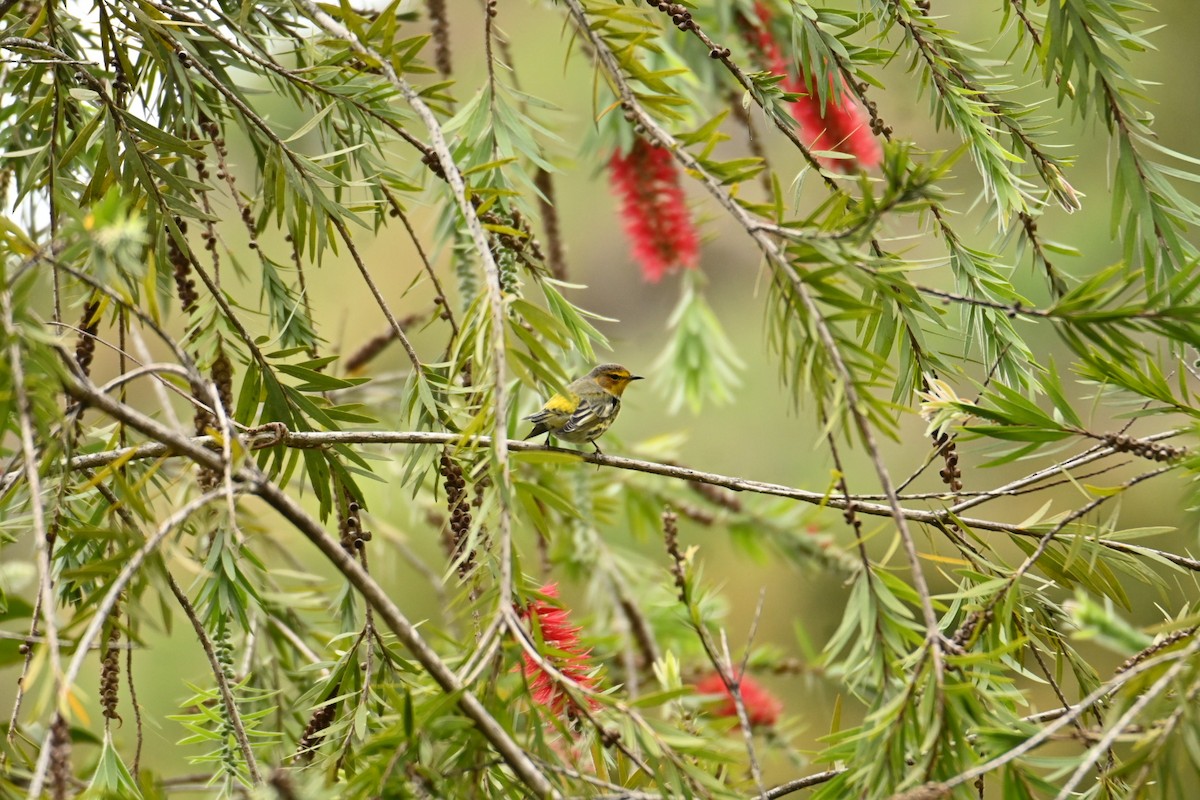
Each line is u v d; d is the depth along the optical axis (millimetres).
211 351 5570
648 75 5559
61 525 5121
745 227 4074
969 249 5797
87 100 6000
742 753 5215
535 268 6137
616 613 9180
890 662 4367
